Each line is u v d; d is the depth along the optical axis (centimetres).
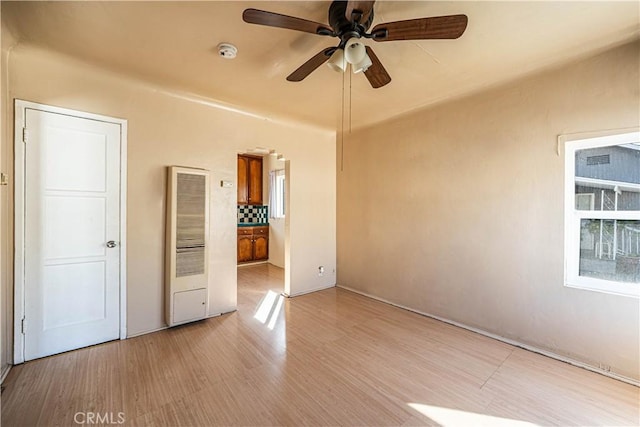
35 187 226
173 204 286
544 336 247
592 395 194
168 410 177
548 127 244
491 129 279
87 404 181
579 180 235
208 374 214
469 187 296
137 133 275
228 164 338
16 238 219
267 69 247
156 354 241
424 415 176
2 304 212
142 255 278
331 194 453
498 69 247
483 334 285
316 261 434
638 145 209
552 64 237
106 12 177
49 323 233
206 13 178
